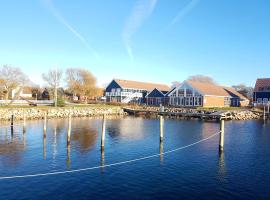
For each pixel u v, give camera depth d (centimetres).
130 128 4734
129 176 2055
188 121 6062
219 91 8962
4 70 8144
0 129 4309
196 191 1786
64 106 7538
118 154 2725
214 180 1988
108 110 7819
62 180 1953
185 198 1680
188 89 8444
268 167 2322
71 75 10444
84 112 7300
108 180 1964
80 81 10300
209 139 3612
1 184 1867
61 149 2914
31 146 3053
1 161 2420
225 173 2147
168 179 1997
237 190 1809
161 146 3147
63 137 3638
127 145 3184
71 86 10256
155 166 2317
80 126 4866
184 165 2355
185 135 3962
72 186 1845
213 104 8400
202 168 2273
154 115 7394
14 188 1802
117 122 5744
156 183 1916
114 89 10569
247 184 1916
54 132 4066
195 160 2519
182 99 8588
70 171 2155
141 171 2178
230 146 3158
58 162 2405
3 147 2991
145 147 3081
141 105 9106
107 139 3556
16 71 8306
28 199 1638
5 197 1662
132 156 2650
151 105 9250
